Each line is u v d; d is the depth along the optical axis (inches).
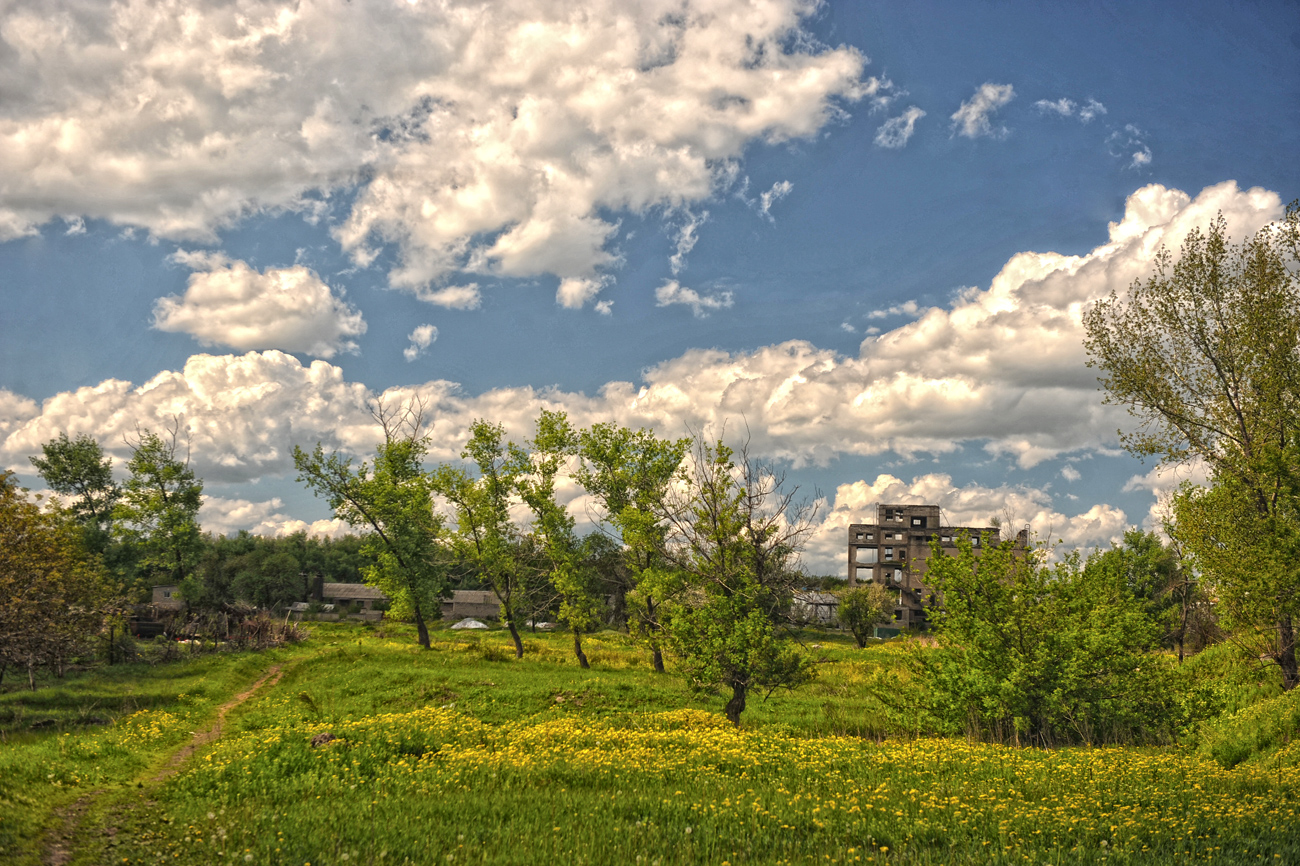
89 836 414.6
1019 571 830.5
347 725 774.5
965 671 846.5
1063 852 331.3
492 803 429.7
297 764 593.3
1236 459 1077.1
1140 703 803.4
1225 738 733.3
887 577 4256.9
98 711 956.6
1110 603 921.5
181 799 512.1
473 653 1637.6
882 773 524.1
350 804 454.0
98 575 1438.2
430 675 1252.5
